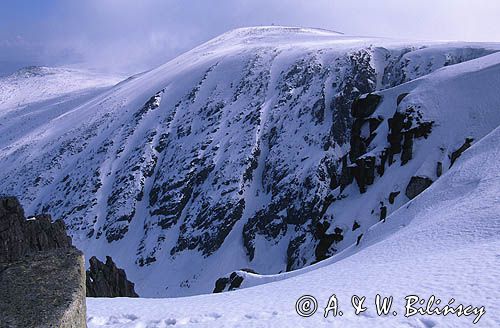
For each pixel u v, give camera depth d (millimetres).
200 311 18531
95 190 123812
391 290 15398
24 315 8578
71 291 9398
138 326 18094
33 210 131875
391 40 173875
